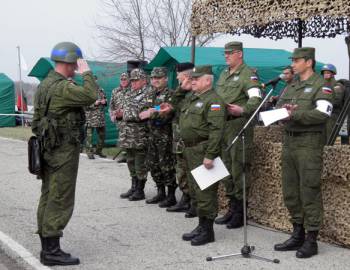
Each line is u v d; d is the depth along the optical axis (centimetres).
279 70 1274
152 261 484
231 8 629
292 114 465
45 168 467
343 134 719
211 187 523
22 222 641
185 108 532
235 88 575
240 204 588
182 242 543
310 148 474
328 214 523
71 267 471
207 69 511
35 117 470
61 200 465
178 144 636
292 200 497
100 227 610
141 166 745
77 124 465
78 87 450
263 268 457
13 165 1132
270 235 563
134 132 730
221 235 565
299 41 838
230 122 577
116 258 495
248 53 1405
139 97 722
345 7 495
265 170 590
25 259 496
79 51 468
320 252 499
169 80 1216
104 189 845
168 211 683
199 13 682
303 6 535
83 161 1173
